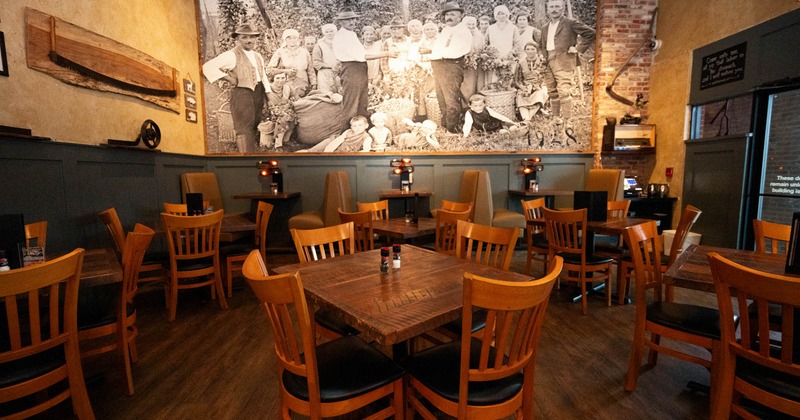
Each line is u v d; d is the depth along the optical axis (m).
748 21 3.87
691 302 3.19
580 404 1.83
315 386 1.14
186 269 2.92
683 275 1.57
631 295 3.39
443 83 5.38
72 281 1.40
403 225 3.31
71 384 1.47
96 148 3.22
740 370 1.30
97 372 2.15
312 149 5.32
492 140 5.52
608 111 5.45
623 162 5.56
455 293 1.37
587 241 3.14
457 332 1.77
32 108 2.68
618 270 3.29
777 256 1.92
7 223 1.58
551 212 3.03
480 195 4.77
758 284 1.12
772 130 3.79
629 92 5.43
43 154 2.73
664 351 1.81
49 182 2.79
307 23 5.16
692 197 4.66
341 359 1.41
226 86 5.12
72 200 2.99
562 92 5.47
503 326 1.12
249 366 2.21
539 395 1.90
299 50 5.18
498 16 5.30
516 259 4.68
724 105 4.29
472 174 4.98
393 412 1.35
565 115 5.51
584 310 2.96
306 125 5.29
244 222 3.41
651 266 2.54
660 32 5.22
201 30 5.00
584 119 5.52
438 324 1.17
